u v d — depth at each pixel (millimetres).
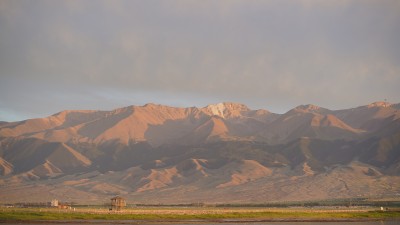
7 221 141625
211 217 168375
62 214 163000
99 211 187375
